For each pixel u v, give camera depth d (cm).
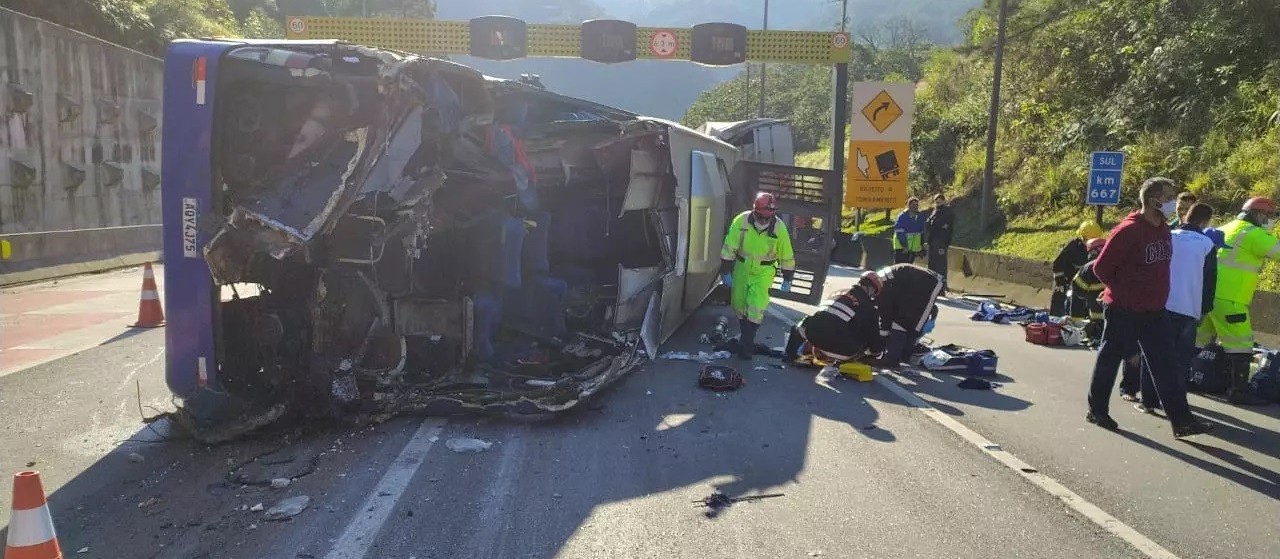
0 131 1684
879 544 403
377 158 545
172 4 2684
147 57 2259
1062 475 511
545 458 530
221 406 554
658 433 592
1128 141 1700
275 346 575
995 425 628
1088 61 2017
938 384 771
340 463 513
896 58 4938
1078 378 809
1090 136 1827
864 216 2836
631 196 773
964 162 2414
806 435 593
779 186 1228
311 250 548
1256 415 671
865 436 593
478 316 680
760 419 635
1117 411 680
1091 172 1327
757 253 850
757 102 6191
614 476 499
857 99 2003
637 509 446
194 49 529
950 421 636
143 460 518
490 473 499
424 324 636
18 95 1722
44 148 1823
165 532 409
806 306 1337
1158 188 575
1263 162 1302
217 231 528
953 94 2936
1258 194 1249
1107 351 614
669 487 481
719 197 1055
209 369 552
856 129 2012
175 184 536
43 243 1520
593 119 813
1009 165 2155
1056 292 1165
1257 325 973
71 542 397
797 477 502
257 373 582
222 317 563
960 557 390
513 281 693
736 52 2050
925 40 6000
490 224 682
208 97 525
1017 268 1517
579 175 830
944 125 2656
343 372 583
